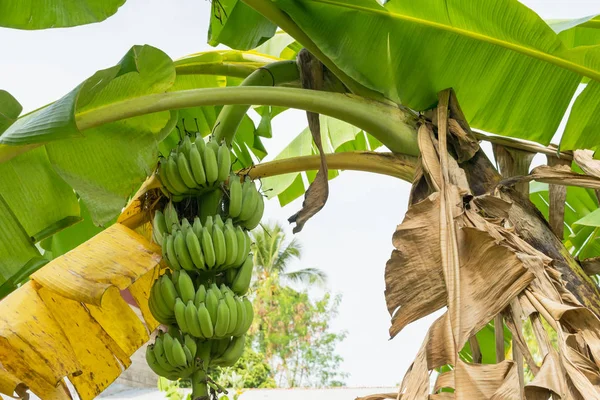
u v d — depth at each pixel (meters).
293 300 22.98
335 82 2.77
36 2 2.24
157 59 2.30
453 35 2.52
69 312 2.26
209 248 2.21
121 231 2.39
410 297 1.87
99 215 2.35
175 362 2.14
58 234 3.30
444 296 1.83
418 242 1.93
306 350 22.91
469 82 2.58
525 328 8.27
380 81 2.55
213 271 2.29
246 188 2.41
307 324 23.33
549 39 2.44
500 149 2.74
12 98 2.31
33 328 2.06
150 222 2.52
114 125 2.45
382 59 2.54
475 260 1.81
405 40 2.52
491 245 1.79
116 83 2.23
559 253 2.26
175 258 2.24
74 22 2.24
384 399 1.71
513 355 1.79
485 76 2.58
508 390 1.44
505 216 2.09
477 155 2.49
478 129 2.72
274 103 2.44
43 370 2.03
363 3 2.44
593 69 2.50
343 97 2.51
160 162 2.40
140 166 2.43
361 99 2.54
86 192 2.36
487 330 3.68
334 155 2.56
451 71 2.55
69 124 1.84
